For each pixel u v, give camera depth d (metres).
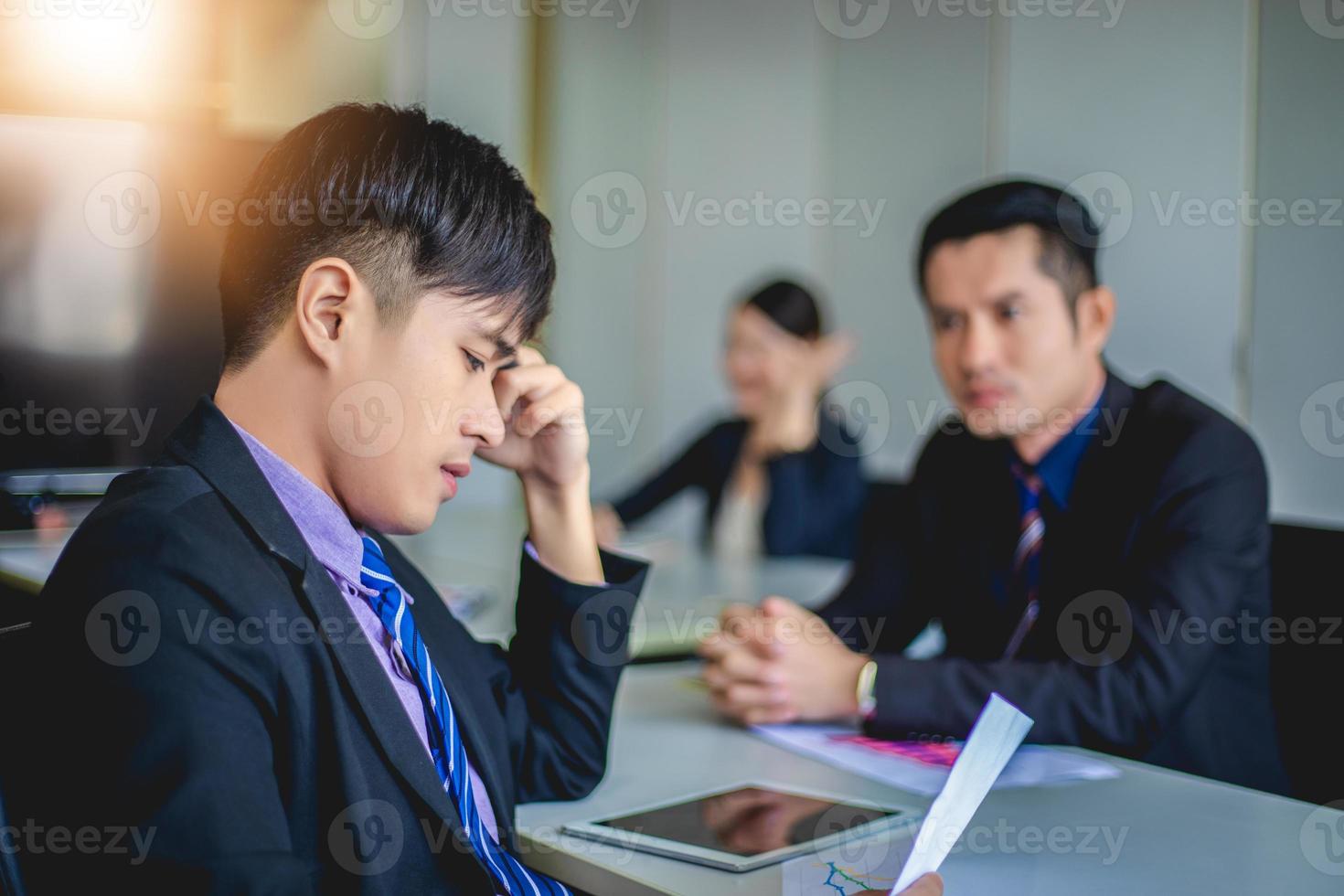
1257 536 1.42
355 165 0.84
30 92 2.09
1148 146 3.63
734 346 3.26
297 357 0.84
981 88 4.15
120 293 2.12
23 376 2.09
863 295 4.64
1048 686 1.27
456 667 1.06
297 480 0.85
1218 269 3.44
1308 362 3.23
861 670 1.30
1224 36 3.40
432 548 2.68
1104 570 1.47
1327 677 1.47
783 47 4.77
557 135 4.38
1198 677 1.31
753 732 1.33
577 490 1.17
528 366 1.15
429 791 0.81
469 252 0.84
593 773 1.10
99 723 0.69
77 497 2.31
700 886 0.86
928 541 1.71
